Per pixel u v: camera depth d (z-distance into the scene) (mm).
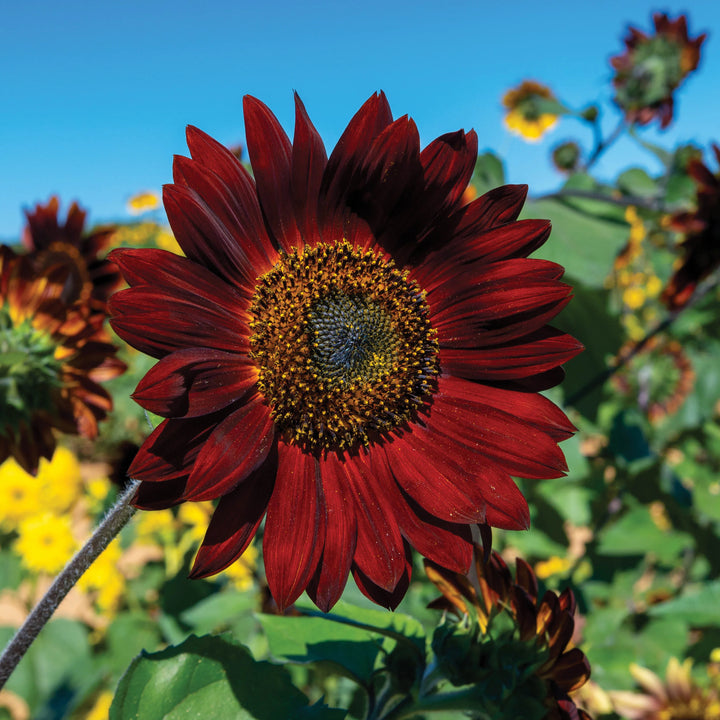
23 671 500
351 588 326
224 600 406
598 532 542
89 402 319
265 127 224
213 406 205
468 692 221
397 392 240
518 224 241
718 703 423
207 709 212
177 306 205
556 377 238
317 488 223
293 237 239
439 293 249
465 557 215
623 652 453
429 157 235
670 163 524
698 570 586
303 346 233
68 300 345
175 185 207
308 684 420
